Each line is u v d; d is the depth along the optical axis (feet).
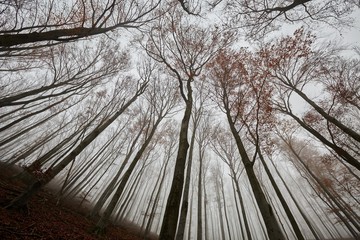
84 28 18.03
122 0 23.18
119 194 29.48
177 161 13.44
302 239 24.76
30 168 21.94
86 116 54.34
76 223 26.68
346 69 33.81
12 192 23.58
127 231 45.50
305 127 28.40
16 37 14.25
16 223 15.78
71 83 39.73
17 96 34.14
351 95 33.12
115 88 44.29
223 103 27.68
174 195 11.22
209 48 26.66
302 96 31.45
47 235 16.43
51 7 22.97
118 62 44.47
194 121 41.65
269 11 20.93
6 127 39.11
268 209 14.43
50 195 38.19
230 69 29.14
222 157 53.93
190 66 24.97
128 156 47.11
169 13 25.70
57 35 16.40
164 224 9.90
